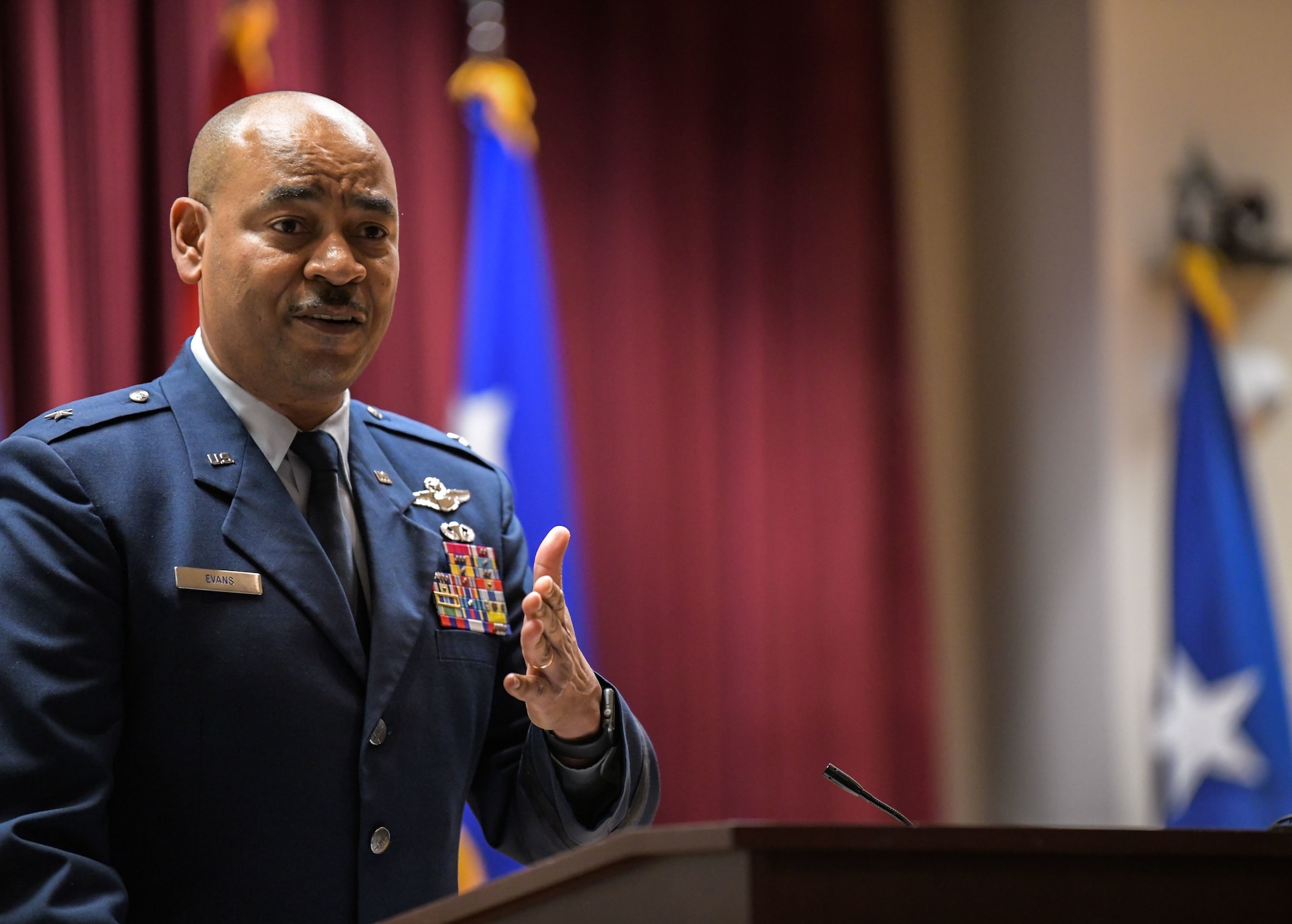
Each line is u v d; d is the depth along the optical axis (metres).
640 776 5.33
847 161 14.89
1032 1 15.41
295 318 5.22
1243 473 14.07
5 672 4.63
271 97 5.50
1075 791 14.52
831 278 14.76
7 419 10.16
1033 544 15.13
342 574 5.32
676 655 13.72
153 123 10.98
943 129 16.08
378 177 5.41
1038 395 15.15
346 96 12.37
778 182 14.64
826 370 14.67
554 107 13.66
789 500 14.45
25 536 4.82
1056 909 3.45
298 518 5.22
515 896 3.49
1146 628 14.31
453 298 12.61
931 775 14.73
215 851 4.83
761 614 14.15
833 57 14.91
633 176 13.89
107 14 10.80
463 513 5.85
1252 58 15.19
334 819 4.99
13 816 4.48
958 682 15.55
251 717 4.91
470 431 12.23
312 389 5.32
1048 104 15.19
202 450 5.22
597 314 13.69
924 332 15.77
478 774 5.75
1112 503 14.32
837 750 14.38
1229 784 13.59
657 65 14.12
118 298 10.62
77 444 5.05
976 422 15.80
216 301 5.30
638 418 13.73
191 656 4.89
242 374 5.37
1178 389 14.37
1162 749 13.90
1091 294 14.60
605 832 5.25
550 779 5.27
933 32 16.12
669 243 14.06
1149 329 14.56
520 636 5.15
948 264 15.95
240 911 4.82
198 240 5.53
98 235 10.62
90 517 4.89
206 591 4.96
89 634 4.76
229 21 10.96
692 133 14.21
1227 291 14.95
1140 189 14.66
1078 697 14.58
